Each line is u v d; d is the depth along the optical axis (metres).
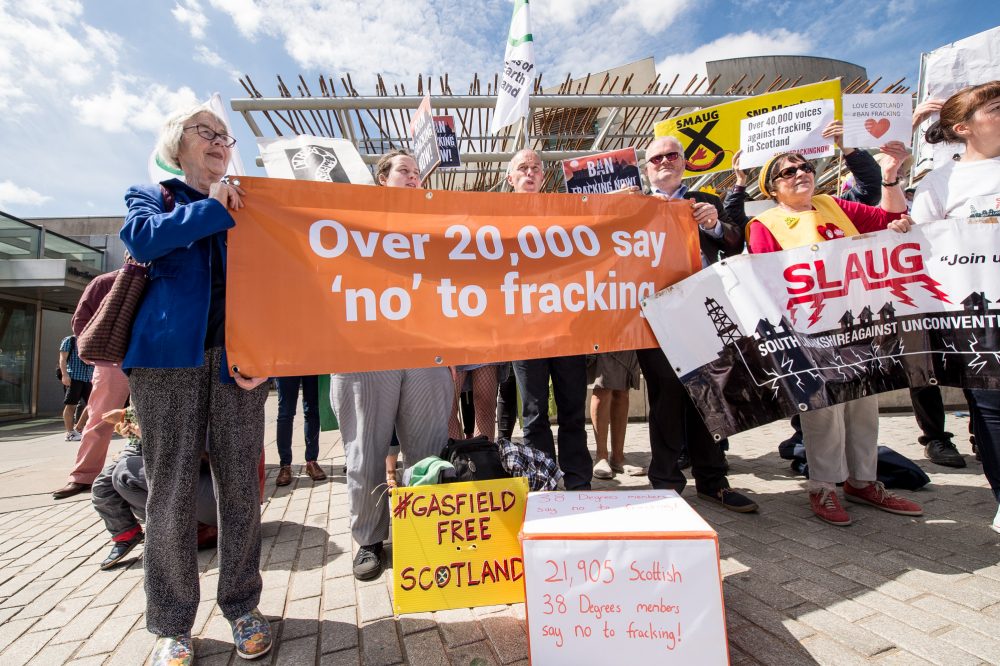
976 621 1.71
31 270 12.42
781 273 2.42
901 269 2.43
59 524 3.46
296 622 1.94
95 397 4.40
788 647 1.61
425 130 3.94
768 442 4.86
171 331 1.66
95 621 2.05
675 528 1.50
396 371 2.40
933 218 2.56
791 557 2.24
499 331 2.20
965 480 3.29
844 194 3.42
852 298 2.42
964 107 2.50
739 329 2.39
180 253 1.73
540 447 2.64
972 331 2.31
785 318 2.39
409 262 2.11
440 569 1.95
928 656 1.54
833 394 2.30
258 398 1.88
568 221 2.38
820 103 3.10
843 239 2.45
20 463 6.06
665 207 2.55
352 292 2.01
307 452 4.25
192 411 1.72
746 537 2.49
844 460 2.68
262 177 1.95
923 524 2.56
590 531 1.51
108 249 17.55
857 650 1.58
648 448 4.73
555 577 1.49
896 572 2.06
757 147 3.08
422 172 4.05
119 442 7.46
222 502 1.80
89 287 3.66
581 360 2.71
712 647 1.41
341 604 2.06
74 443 7.72
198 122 1.84
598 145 5.57
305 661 1.69
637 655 1.43
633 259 2.46
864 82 4.71
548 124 6.24
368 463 2.35
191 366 1.67
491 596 1.96
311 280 1.96
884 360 2.38
